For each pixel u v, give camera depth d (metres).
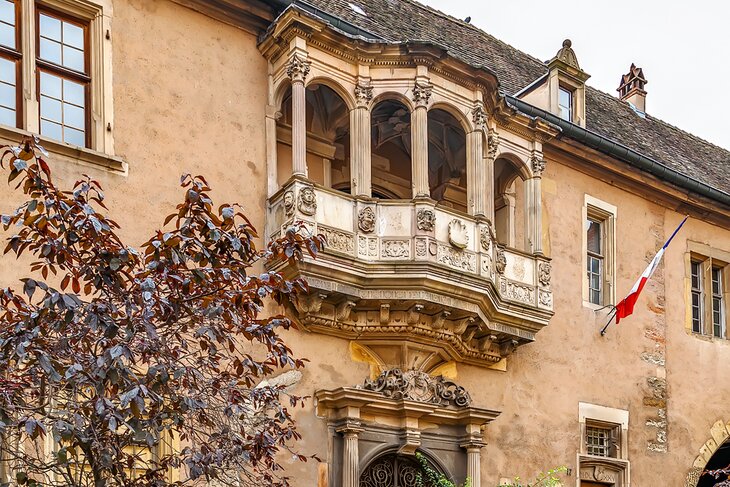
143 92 12.77
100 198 7.52
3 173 11.34
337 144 15.03
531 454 15.53
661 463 17.33
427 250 13.35
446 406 14.34
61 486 7.72
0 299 7.45
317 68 13.55
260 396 8.09
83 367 7.06
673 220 19.08
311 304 13.14
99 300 7.16
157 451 11.21
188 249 7.52
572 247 17.19
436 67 14.08
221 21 13.77
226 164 13.32
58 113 12.12
